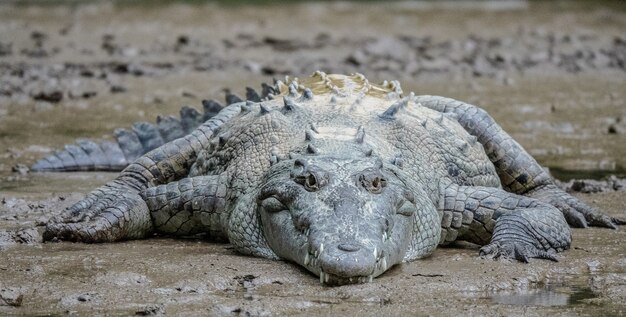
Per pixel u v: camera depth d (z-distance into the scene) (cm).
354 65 7862
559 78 7806
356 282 2455
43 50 8050
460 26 10981
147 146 4188
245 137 3080
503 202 2998
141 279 2503
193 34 9594
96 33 9400
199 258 2750
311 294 2409
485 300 2394
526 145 4962
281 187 2652
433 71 7762
